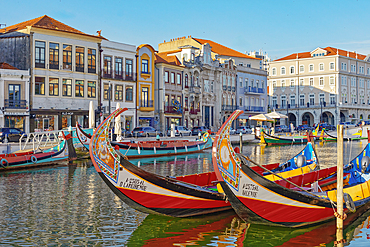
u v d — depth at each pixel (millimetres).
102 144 11219
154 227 11344
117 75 47781
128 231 10977
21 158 23031
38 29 40750
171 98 54844
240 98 69750
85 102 44406
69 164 25391
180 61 58688
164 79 53406
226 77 66250
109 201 14398
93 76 45156
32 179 19328
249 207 10750
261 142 46406
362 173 15195
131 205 11719
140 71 50531
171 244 9977
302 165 15430
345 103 83812
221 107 64750
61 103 42406
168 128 52406
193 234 10789
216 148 10094
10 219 12047
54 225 11469
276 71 90312
